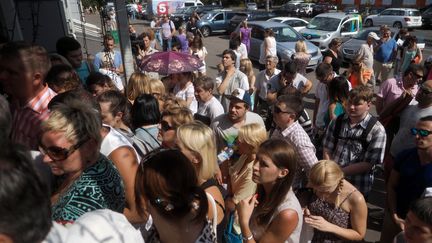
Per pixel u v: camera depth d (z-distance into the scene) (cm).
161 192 169
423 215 200
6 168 96
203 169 247
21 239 96
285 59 1336
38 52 239
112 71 643
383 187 513
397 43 1125
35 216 98
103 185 174
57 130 167
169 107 322
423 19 2881
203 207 178
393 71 1191
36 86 236
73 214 162
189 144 245
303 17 3653
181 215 171
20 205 94
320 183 256
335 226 257
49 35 991
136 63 875
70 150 168
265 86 645
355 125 347
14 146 104
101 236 127
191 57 588
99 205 169
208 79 452
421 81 488
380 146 338
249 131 298
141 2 3856
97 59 698
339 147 356
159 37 1770
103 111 281
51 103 199
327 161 264
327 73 509
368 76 653
